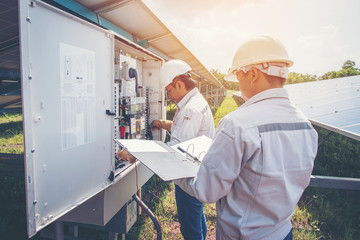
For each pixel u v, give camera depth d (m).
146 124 2.99
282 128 0.92
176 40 4.46
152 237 2.60
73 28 1.30
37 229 1.12
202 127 1.88
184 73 1.91
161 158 1.18
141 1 2.37
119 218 2.24
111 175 1.77
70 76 1.29
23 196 3.24
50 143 1.18
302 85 12.38
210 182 0.95
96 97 1.54
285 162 0.93
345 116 4.45
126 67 2.30
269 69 0.96
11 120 9.23
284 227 1.03
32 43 1.04
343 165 5.15
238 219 0.97
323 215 3.16
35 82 1.07
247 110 0.95
